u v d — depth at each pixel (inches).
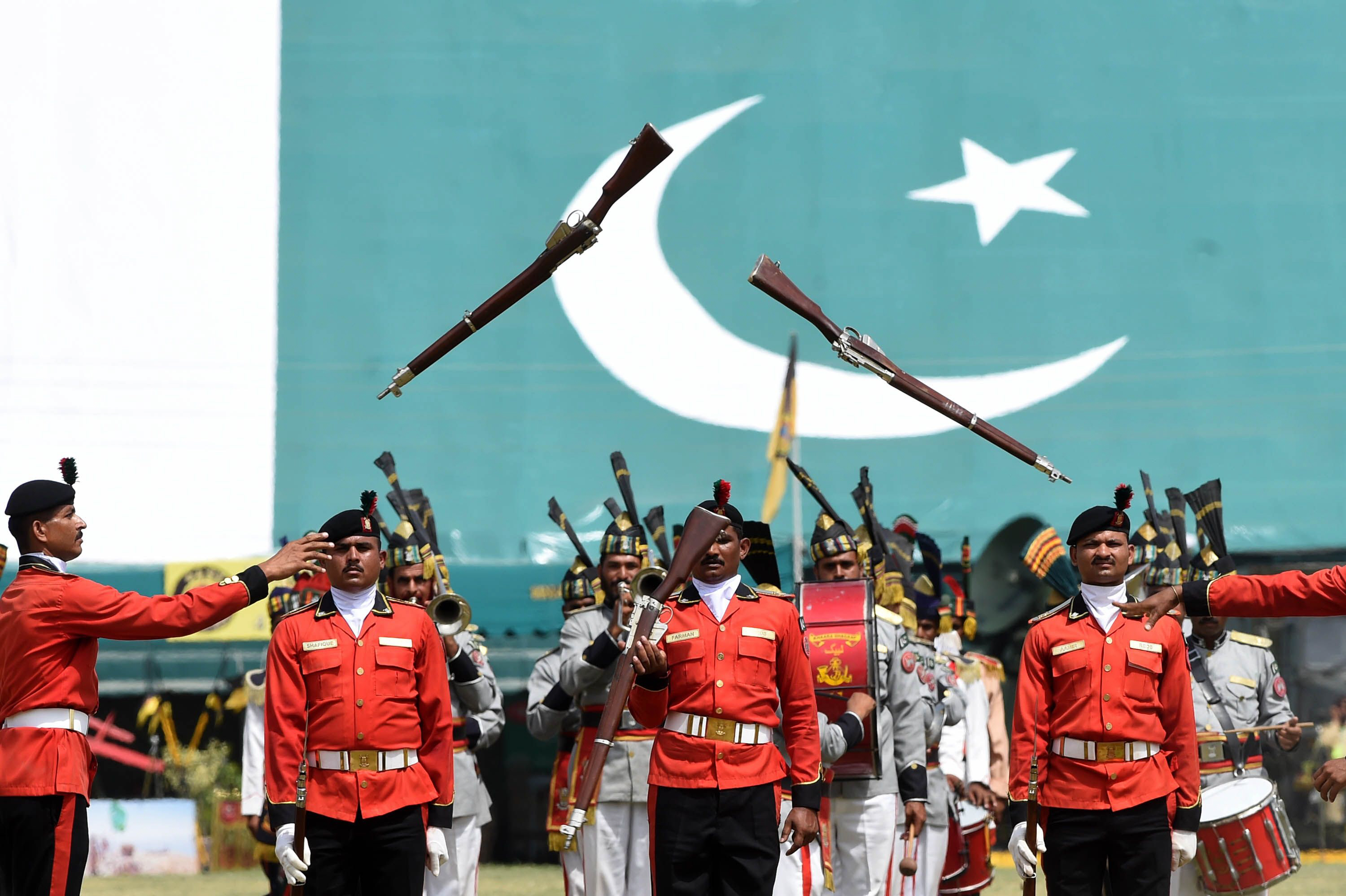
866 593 892.6
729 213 2448.3
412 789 749.9
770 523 1962.4
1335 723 1862.7
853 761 887.7
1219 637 1047.0
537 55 2517.2
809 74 2517.2
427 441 2316.7
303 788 732.7
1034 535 1571.1
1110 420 2338.8
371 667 746.2
